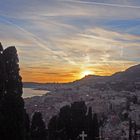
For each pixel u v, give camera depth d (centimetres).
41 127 3422
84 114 3912
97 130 3994
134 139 5372
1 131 2130
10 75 2239
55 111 7469
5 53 2252
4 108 2167
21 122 2252
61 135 3797
